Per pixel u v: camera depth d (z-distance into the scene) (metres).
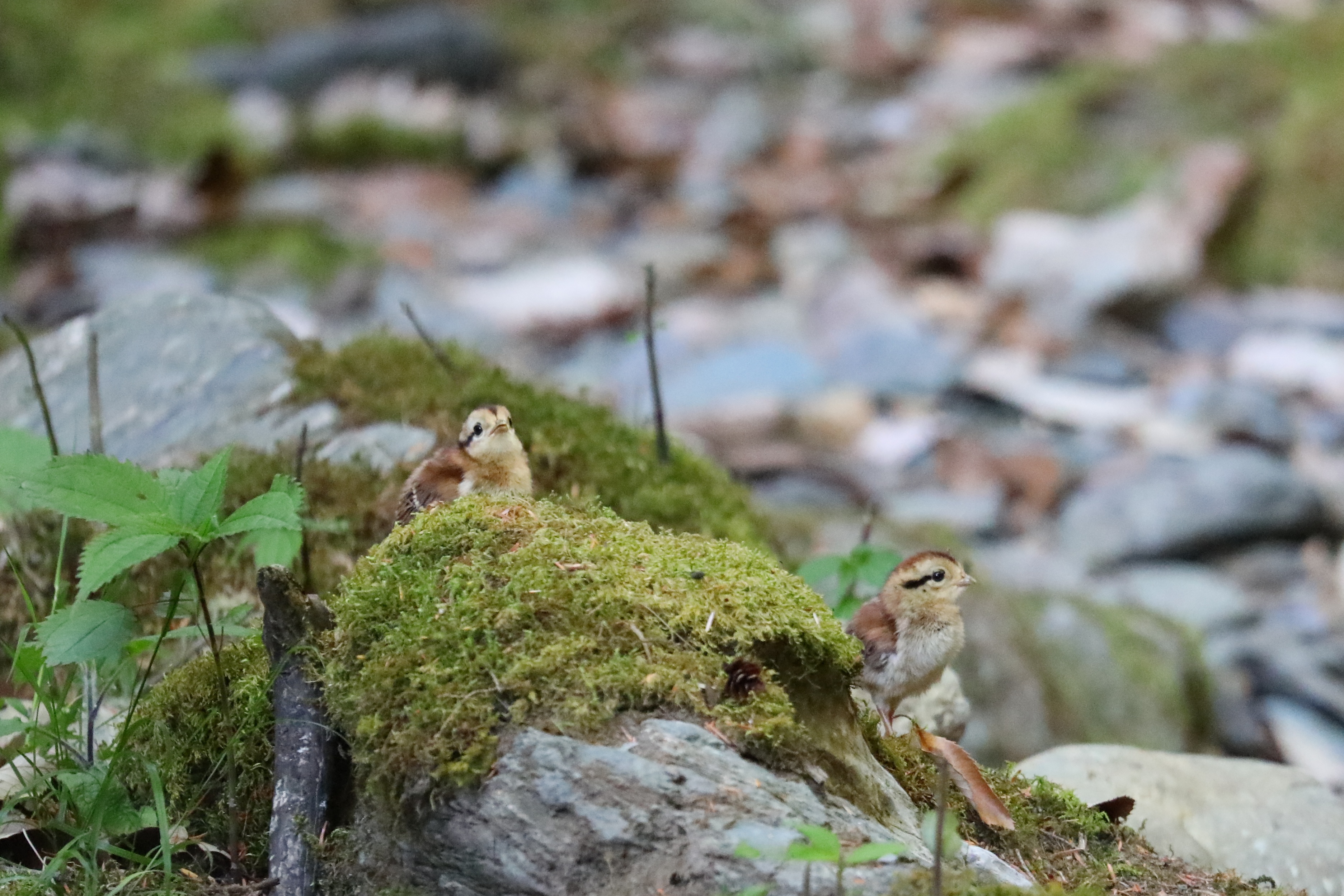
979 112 26.39
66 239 21.03
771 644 5.84
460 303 20.28
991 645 11.62
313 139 24.19
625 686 5.47
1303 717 12.48
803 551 12.30
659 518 10.03
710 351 19.19
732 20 31.03
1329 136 21.41
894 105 27.64
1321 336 19.09
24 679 6.71
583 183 25.19
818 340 19.47
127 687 7.38
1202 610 13.71
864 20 31.75
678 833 5.14
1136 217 21.20
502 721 5.47
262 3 27.02
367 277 20.75
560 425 10.41
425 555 6.15
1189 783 8.15
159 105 23.94
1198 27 28.95
